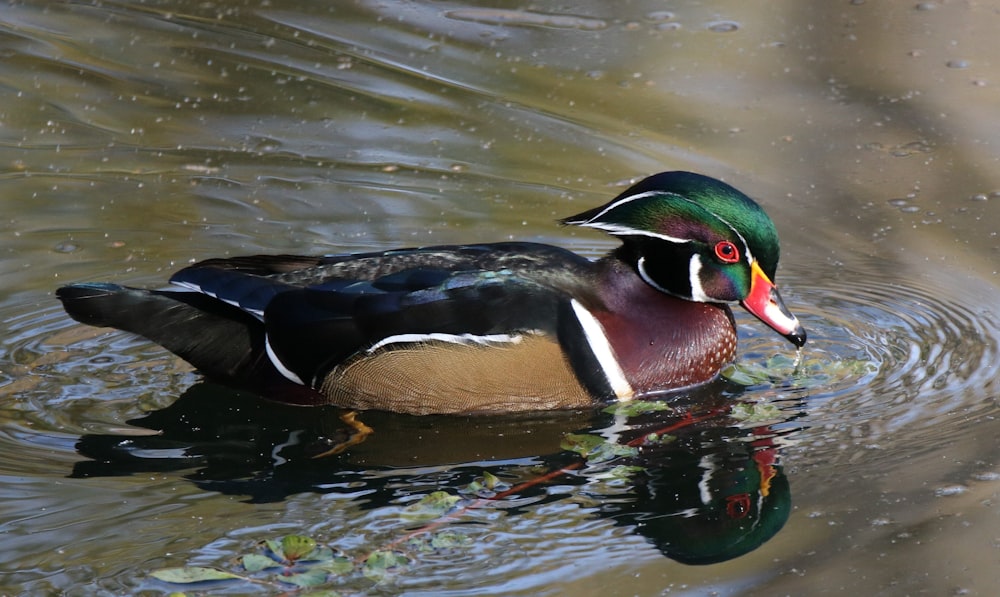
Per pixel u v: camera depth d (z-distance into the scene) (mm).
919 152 15773
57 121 16031
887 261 13516
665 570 8469
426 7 19859
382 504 9305
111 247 13438
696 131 16266
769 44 18719
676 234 11234
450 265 11047
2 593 8008
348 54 18234
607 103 16984
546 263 11211
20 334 11836
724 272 11281
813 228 14195
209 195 14633
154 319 10898
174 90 16984
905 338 12109
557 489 9555
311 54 18188
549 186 14977
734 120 16562
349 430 10633
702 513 9211
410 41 18703
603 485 9625
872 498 9398
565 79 17625
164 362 11609
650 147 15844
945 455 9984
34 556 8461
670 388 11258
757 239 11250
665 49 18500
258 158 15484
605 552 8680
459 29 19109
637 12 19750
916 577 8328
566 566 8500
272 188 14836
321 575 8227
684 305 11391
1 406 10695
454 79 17578
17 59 17469
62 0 19562
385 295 10781
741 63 18094
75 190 14578
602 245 13867
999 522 8977
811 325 12438
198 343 10961
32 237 13562
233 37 18656
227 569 8305
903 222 14273
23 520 8953
